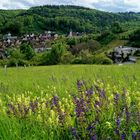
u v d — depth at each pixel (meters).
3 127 5.41
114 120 5.34
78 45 161.50
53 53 118.62
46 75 20.02
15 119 5.92
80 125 5.15
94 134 4.71
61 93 9.15
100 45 166.62
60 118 5.41
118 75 13.61
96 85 8.61
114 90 8.25
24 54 133.25
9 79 17.80
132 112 5.57
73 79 12.88
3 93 10.42
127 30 189.75
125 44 165.25
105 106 5.99
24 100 7.39
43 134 5.04
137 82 10.40
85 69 23.78
